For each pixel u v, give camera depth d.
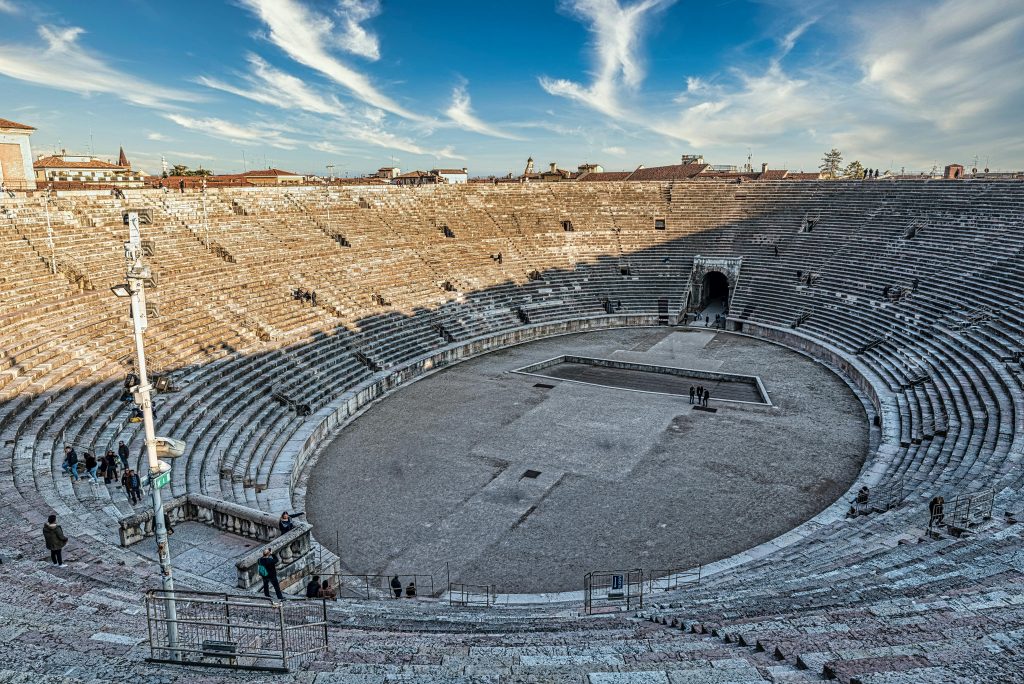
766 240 67.19
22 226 36.38
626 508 25.81
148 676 9.32
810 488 27.25
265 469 28.44
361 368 41.75
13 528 17.20
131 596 13.46
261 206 55.16
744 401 39.09
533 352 51.50
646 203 75.62
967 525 18.42
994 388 30.55
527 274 64.56
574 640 11.80
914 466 27.05
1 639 10.55
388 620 15.10
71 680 9.09
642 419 35.97
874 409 36.91
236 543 19.48
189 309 38.72
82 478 21.48
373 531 24.42
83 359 29.28
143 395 11.82
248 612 14.15
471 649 11.03
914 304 47.53
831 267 59.34
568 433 33.94
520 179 98.75
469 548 23.17
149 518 19.25
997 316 39.44
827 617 11.52
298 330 42.53
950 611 11.10
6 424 22.94
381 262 56.66
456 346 49.25
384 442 33.16
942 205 58.53
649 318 62.06
